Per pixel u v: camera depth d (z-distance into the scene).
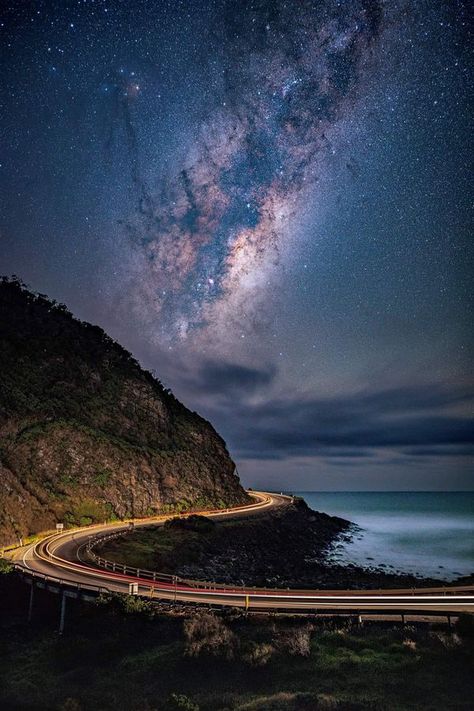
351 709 16.30
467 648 20.64
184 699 18.11
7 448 71.56
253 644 23.34
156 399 108.12
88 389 98.81
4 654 27.83
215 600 30.89
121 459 83.75
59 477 73.94
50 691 21.50
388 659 20.56
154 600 30.95
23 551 52.03
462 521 148.38
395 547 92.62
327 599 30.45
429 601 28.59
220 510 92.31
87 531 65.00
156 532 66.44
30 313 114.56
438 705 16.48
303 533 94.19
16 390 83.69
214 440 115.38
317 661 21.06
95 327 129.88
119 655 24.97
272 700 17.47
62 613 32.25
